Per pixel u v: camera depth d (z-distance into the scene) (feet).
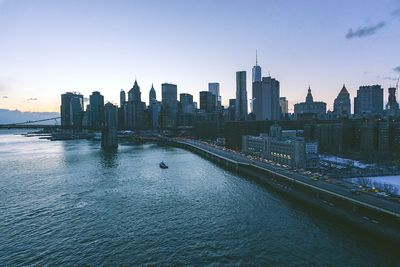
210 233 323.57
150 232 328.90
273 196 465.06
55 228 341.21
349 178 564.30
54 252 285.02
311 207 403.54
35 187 533.96
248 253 278.67
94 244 300.81
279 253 277.03
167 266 258.57
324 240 301.02
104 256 276.82
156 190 510.99
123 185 549.95
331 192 398.21
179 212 392.88
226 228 336.49
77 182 574.97
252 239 307.17
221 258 270.46
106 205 424.87
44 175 647.56
